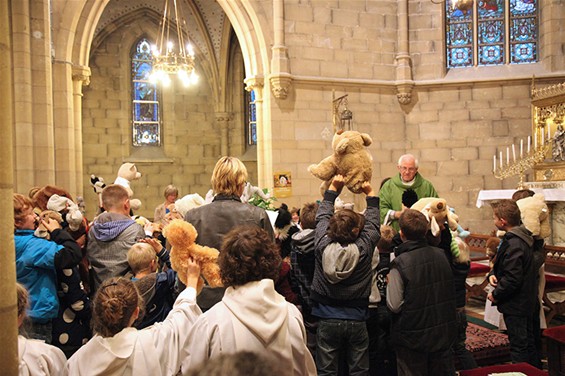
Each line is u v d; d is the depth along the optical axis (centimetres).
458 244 383
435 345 315
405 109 1137
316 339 348
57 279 294
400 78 1118
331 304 321
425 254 321
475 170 1113
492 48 1145
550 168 881
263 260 197
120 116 1509
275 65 1026
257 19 1040
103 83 1493
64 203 337
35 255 281
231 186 297
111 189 356
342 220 307
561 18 1086
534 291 386
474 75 1130
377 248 379
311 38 1063
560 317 607
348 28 1094
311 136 1060
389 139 1123
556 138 871
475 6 1138
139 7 1478
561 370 324
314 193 1059
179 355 215
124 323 212
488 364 469
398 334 322
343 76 1088
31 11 744
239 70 1576
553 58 1090
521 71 1117
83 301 301
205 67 1579
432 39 1134
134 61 1548
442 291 321
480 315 634
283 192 1031
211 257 241
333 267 303
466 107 1120
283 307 193
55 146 886
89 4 943
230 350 183
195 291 235
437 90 1128
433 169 1128
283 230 411
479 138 1112
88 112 1477
